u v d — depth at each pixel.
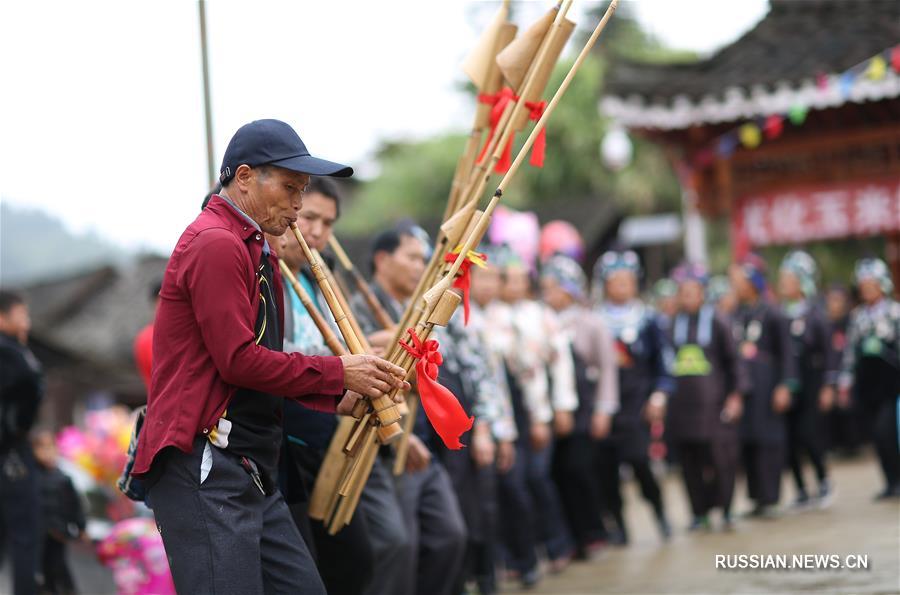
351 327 6.50
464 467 10.30
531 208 33.12
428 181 41.38
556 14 6.76
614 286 14.40
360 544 7.24
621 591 10.87
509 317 12.51
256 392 5.76
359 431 6.45
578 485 13.47
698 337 14.63
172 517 5.57
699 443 14.52
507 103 6.91
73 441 15.62
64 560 12.62
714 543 13.35
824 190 19.30
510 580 12.47
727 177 19.66
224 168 5.86
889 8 19.56
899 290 21.05
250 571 5.56
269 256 6.00
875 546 11.45
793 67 18.55
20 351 11.15
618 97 19.06
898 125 18.61
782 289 17.17
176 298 5.62
